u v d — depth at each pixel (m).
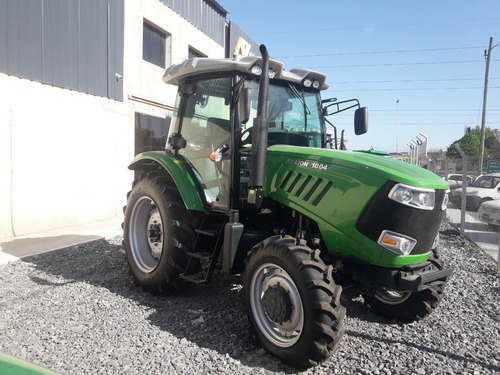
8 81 6.24
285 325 2.95
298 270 2.79
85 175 7.83
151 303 3.98
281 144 3.95
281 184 3.44
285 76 3.96
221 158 3.70
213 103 3.93
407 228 2.94
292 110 4.12
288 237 3.02
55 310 3.74
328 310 2.65
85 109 7.72
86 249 5.91
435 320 3.79
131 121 9.06
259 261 3.07
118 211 8.79
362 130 4.23
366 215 2.97
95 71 7.91
